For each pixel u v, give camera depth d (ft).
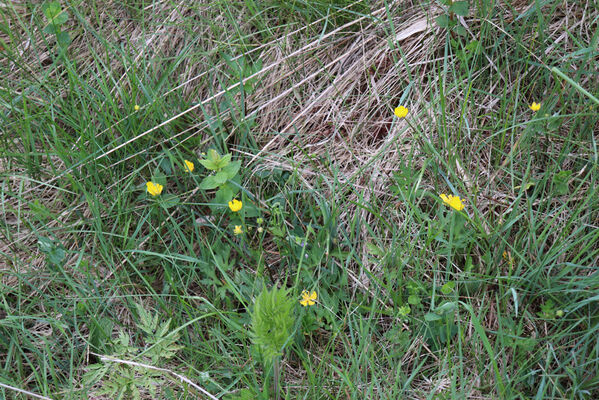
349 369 4.91
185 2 6.08
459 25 5.48
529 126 5.18
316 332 5.07
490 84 5.48
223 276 5.17
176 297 5.19
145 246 5.37
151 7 6.14
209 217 5.41
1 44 6.12
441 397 4.68
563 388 4.69
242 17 6.00
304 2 5.85
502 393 4.63
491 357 4.58
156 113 5.63
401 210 5.25
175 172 5.43
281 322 4.41
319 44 5.81
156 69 5.96
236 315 5.06
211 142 5.66
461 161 5.33
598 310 4.81
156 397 4.89
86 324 5.10
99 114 5.67
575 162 5.20
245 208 5.28
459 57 5.48
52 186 5.36
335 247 5.21
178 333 5.02
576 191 5.07
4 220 5.38
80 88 5.84
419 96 5.47
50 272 5.24
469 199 5.12
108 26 6.17
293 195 5.41
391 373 4.89
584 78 5.34
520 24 5.52
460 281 4.94
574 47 5.42
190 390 4.88
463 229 5.00
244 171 5.52
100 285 5.21
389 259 5.07
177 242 5.37
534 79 5.40
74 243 5.39
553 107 5.29
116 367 4.83
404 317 4.95
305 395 4.74
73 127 5.66
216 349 5.03
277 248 5.34
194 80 5.88
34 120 5.73
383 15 5.77
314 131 5.66
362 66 5.70
